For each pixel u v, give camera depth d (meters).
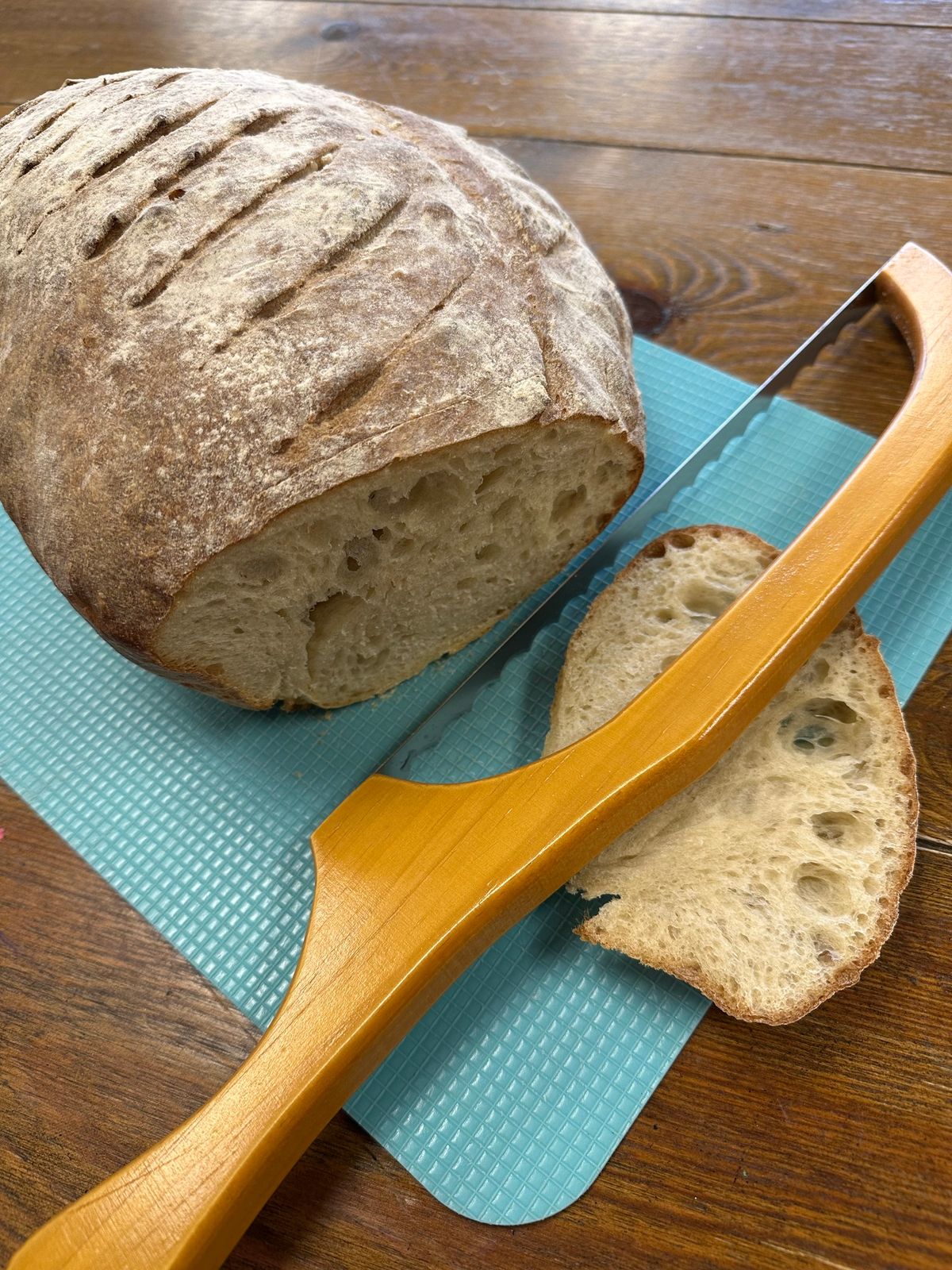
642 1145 0.23
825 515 0.27
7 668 0.33
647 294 0.38
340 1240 0.23
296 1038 0.21
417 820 0.24
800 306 0.37
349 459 0.23
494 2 0.49
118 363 0.25
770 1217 0.22
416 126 0.31
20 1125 0.25
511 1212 0.23
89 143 0.28
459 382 0.24
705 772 0.26
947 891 0.26
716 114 0.43
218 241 0.25
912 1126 0.23
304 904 0.28
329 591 0.27
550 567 0.31
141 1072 0.25
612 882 0.26
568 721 0.28
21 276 0.28
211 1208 0.19
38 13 0.53
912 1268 0.22
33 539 0.27
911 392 0.30
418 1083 0.25
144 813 0.30
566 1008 0.25
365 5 0.50
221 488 0.23
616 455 0.28
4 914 0.28
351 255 0.25
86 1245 0.19
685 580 0.30
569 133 0.43
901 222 0.39
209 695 0.30
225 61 0.48
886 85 0.42
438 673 0.32
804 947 0.24
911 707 0.29
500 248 0.27
